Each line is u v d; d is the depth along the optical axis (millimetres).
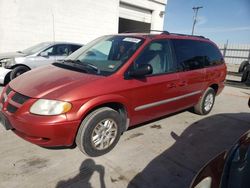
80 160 3010
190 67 4398
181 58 4227
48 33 11328
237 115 5543
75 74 3137
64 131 2697
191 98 4629
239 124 4895
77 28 12523
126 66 3283
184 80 4203
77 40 12695
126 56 3422
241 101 7234
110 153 3248
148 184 2648
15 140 3428
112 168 2893
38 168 2775
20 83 3084
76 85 2824
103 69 3283
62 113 2648
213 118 5160
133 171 2869
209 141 3932
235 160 1878
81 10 12469
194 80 4492
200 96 4949
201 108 5094
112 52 3676
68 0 11758
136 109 3447
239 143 2143
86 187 2506
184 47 4371
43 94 2693
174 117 5016
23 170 2715
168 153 3391
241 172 1722
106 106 3189
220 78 5379
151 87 3555
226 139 4059
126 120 3408
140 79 3402
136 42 3654
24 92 2809
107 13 13945
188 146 3680
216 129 4504
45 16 11039
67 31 12117
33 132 2629
